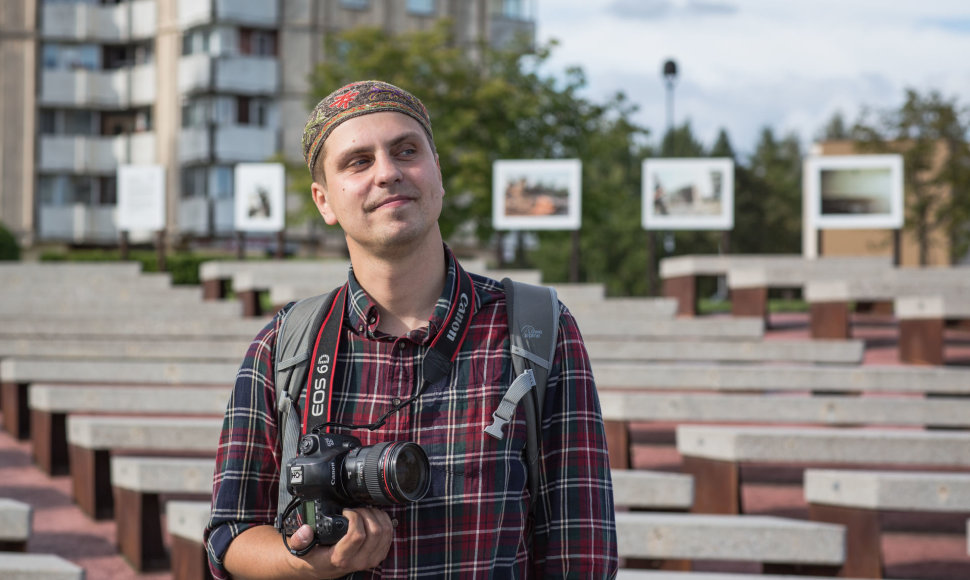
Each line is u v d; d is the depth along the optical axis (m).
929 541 4.51
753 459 4.53
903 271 10.89
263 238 33.06
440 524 1.50
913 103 26.39
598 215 28.44
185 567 3.92
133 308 10.55
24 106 34.75
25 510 4.04
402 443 1.41
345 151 1.55
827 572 3.81
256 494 1.62
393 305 1.63
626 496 4.34
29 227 34.59
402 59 26.67
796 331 10.23
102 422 4.98
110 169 35.59
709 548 3.78
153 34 35.00
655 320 8.75
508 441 1.53
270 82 33.69
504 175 13.32
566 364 1.60
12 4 34.69
